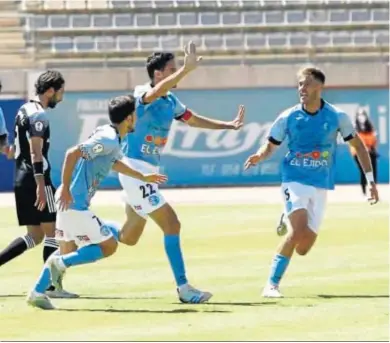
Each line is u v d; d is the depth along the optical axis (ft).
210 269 149.07
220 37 404.36
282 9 406.00
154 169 120.26
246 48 399.03
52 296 120.67
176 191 334.03
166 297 120.98
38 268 151.12
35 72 355.15
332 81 359.87
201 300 115.85
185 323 101.96
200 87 357.41
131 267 151.53
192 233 201.36
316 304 113.91
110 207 269.85
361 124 309.63
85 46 404.16
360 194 304.30
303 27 403.75
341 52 398.83
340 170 355.15
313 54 398.21
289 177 122.21
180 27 404.57
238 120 127.03
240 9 406.62
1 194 336.90
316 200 122.31
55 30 403.54
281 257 120.57
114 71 355.15
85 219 111.45
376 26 403.13
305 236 123.03
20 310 111.14
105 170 111.96
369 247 174.70
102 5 409.28
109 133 109.40
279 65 368.27
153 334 96.12
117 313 108.58
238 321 102.78
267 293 120.57
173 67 119.24
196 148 355.15
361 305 112.88
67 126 352.90
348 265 151.23
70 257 112.27
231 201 284.41
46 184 124.98
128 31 404.77
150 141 119.14
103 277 140.77
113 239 112.68
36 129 121.90
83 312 109.29
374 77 359.46
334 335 95.09
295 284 131.75
